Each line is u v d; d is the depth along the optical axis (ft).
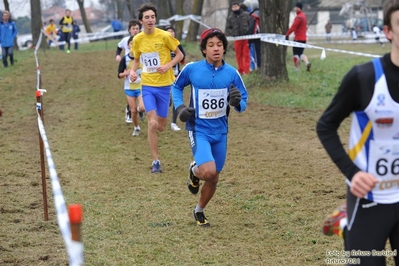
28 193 76.95
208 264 53.42
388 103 31.76
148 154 100.37
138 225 64.75
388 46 308.60
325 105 138.51
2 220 65.67
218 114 59.93
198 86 59.36
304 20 183.83
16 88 178.29
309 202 70.54
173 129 120.37
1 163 93.81
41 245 58.34
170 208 70.49
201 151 58.70
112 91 172.35
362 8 388.78
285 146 101.14
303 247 56.85
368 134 32.68
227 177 82.89
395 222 33.09
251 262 53.52
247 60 178.40
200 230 62.59
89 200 74.18
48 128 124.16
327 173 82.79
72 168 90.89
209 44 59.11
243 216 66.85
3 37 217.77
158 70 85.25
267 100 146.72
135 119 113.80
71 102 156.97
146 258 55.16
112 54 262.67
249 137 110.01
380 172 32.83
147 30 86.48
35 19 314.96
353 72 32.19
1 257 54.65
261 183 79.30
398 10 31.19
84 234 61.77
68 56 259.80
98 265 53.42
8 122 131.13
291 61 225.97
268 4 156.35
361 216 33.09
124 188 79.77
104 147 106.01
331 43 343.26
